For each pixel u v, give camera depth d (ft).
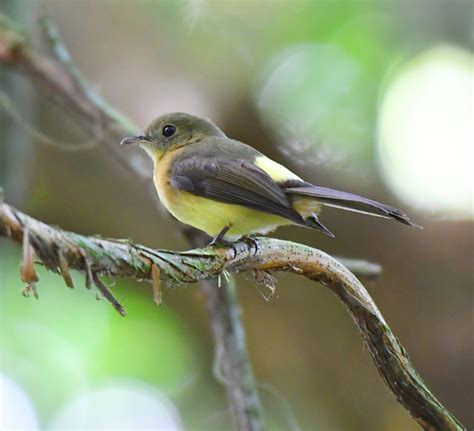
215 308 29.07
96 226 44.29
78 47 43.39
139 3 44.80
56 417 46.19
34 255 13.19
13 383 46.68
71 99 33.22
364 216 40.68
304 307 41.47
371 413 41.78
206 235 30.66
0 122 36.86
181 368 46.91
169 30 44.93
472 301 40.01
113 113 33.06
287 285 41.29
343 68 46.93
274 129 44.06
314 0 47.60
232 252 17.83
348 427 42.16
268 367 42.24
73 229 44.78
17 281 46.68
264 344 41.91
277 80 45.39
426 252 40.55
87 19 43.91
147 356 47.09
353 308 18.26
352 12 47.88
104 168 43.01
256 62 45.75
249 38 46.19
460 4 48.03
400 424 41.42
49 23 34.06
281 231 41.04
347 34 47.70
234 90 44.14
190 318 45.75
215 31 45.39
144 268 15.23
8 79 37.37
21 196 38.27
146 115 42.75
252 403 28.37
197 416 46.34
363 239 40.75
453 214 41.73
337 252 40.91
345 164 43.93
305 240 41.11
